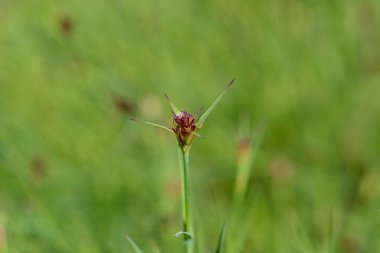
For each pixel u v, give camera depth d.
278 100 1.07
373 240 0.92
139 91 1.04
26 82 1.07
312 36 1.13
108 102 1.01
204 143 1.02
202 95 1.06
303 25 1.14
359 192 0.99
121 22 1.13
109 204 0.94
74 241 0.89
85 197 0.94
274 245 0.92
